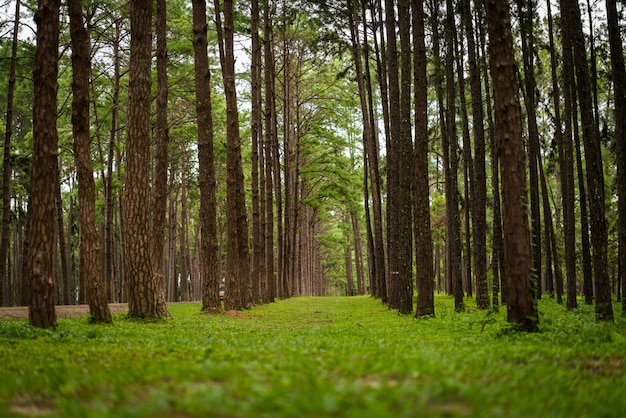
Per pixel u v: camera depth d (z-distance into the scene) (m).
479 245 23.11
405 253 21.39
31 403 4.77
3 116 35.94
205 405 3.80
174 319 16.59
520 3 23.50
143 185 15.82
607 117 25.72
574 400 4.56
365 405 3.71
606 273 15.03
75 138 14.02
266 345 8.84
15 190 32.66
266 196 37.31
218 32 25.67
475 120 22.56
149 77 16.03
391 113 25.53
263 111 43.50
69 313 18.44
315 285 81.44
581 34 15.65
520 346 8.25
